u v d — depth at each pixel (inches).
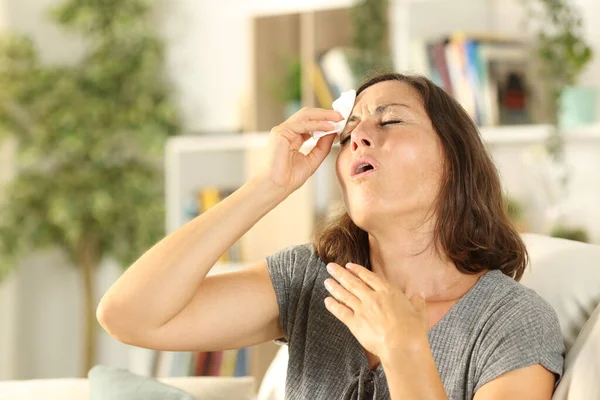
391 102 60.2
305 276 65.2
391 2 140.9
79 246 205.9
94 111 198.2
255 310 64.7
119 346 211.6
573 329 66.0
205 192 162.4
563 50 125.3
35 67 200.4
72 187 200.5
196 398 71.6
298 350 63.8
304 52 150.6
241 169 169.0
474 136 61.4
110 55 202.7
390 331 49.7
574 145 132.3
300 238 150.2
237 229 61.2
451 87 131.8
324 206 151.9
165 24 206.7
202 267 60.4
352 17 143.7
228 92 196.2
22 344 211.0
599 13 132.0
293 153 63.5
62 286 215.0
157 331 61.4
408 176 57.6
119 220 203.5
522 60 133.5
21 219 199.6
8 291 205.0
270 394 83.3
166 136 199.2
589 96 125.5
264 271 66.7
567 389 54.6
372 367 59.7
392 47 142.8
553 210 132.6
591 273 67.9
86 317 207.2
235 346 65.4
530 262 70.4
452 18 140.4
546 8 129.0
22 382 78.8
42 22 212.4
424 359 49.2
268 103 158.7
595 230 130.3
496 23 143.3
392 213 57.9
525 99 133.0
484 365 54.7
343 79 143.6
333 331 62.1
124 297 60.0
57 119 199.2
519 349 53.7
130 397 72.0
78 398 75.9
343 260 64.6
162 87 203.6
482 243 60.3
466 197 59.6
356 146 58.6
